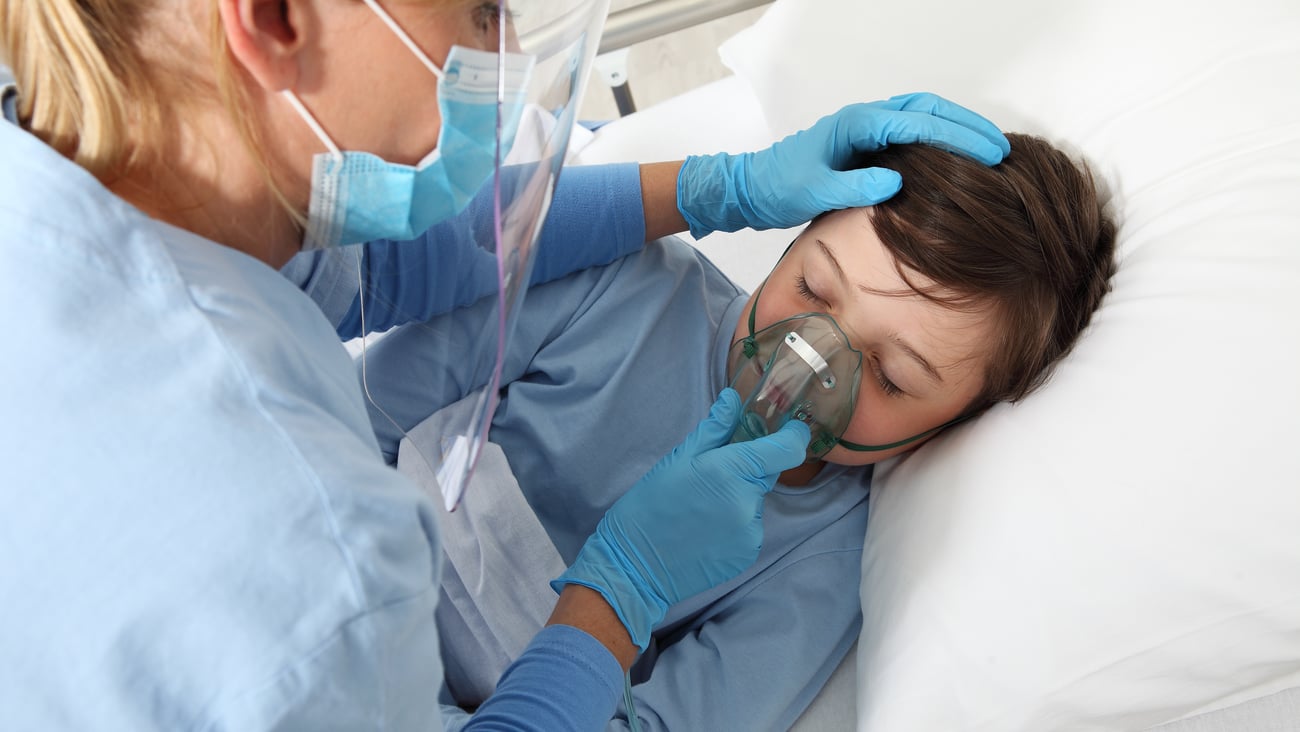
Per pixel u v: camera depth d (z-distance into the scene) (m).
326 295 1.02
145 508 0.50
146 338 0.53
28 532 0.49
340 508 0.53
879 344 1.08
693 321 1.30
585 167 1.27
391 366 1.15
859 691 1.09
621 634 1.00
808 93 1.50
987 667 0.97
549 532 1.25
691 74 2.65
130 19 0.56
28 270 0.52
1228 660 0.92
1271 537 0.88
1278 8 1.15
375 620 0.52
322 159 0.66
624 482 1.22
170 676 0.49
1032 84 1.30
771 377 1.08
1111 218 1.17
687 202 1.26
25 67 0.59
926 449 1.17
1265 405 0.91
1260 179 1.04
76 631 0.48
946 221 1.07
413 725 0.60
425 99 0.65
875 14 1.46
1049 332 1.07
